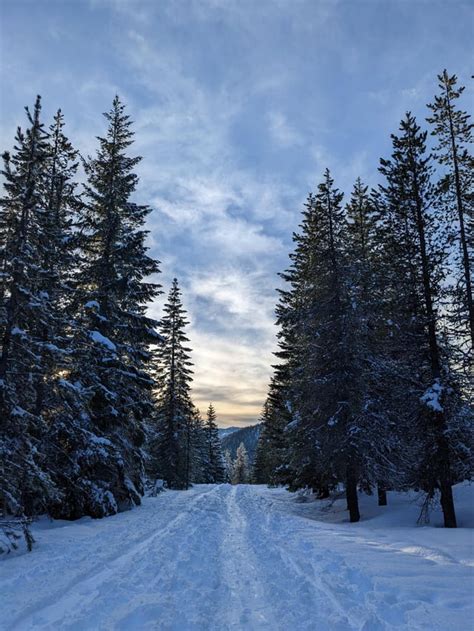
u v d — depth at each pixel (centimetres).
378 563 791
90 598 651
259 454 7262
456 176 1700
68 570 820
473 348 1552
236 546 1084
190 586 698
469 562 787
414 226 1720
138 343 2386
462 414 1526
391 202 1742
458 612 530
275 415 3822
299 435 2188
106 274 2069
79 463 1705
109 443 1755
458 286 1608
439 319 1608
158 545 1055
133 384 2116
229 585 711
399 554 884
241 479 10638
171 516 1686
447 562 790
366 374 1830
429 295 1672
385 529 1346
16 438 1238
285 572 777
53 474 1606
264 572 793
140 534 1236
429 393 1529
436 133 1748
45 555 971
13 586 716
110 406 1906
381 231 1805
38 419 1277
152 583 712
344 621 517
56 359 1515
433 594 601
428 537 1091
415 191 1725
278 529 1387
